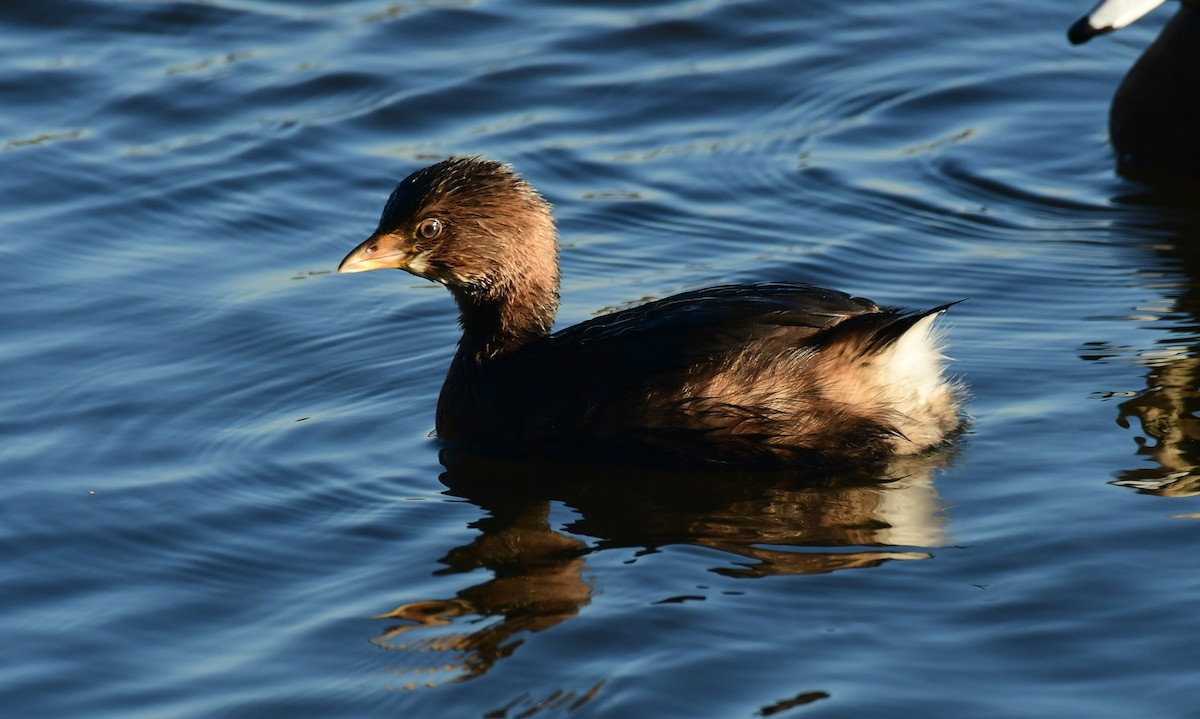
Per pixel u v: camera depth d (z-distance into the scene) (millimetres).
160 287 14664
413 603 9711
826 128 17812
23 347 13492
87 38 19531
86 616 9711
